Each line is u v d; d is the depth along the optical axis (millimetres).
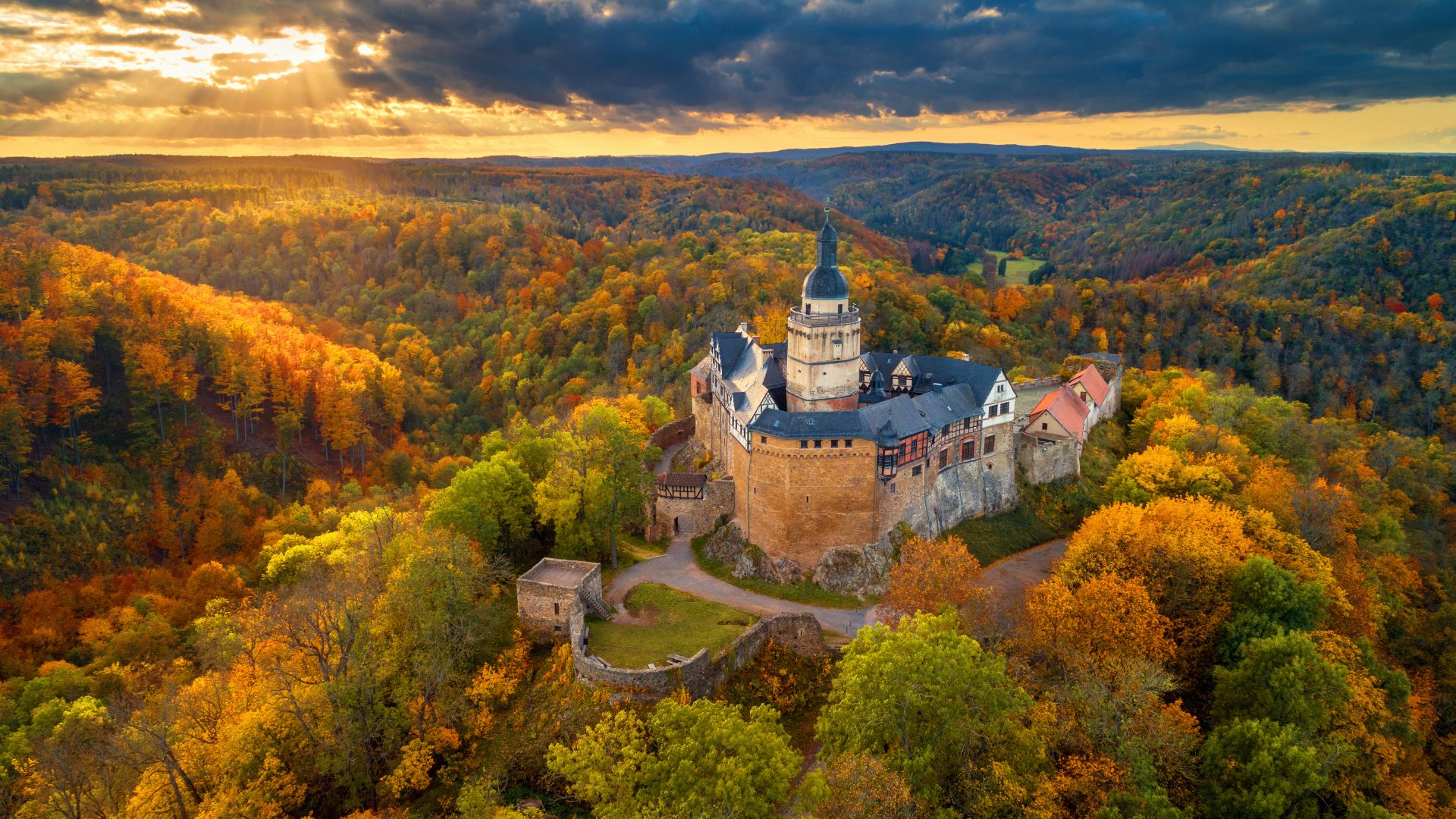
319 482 156500
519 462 105250
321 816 67250
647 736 63750
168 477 150250
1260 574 74375
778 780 50438
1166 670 70500
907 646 57312
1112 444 129625
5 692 92375
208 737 70500
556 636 77188
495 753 67938
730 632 76750
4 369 139500
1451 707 77188
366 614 75188
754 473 91562
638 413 132750
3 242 192750
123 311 172000
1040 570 96500
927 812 52875
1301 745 56250
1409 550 106312
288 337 198375
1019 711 58375
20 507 128500
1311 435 131750
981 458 104000
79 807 63531
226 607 109312
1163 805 52031
